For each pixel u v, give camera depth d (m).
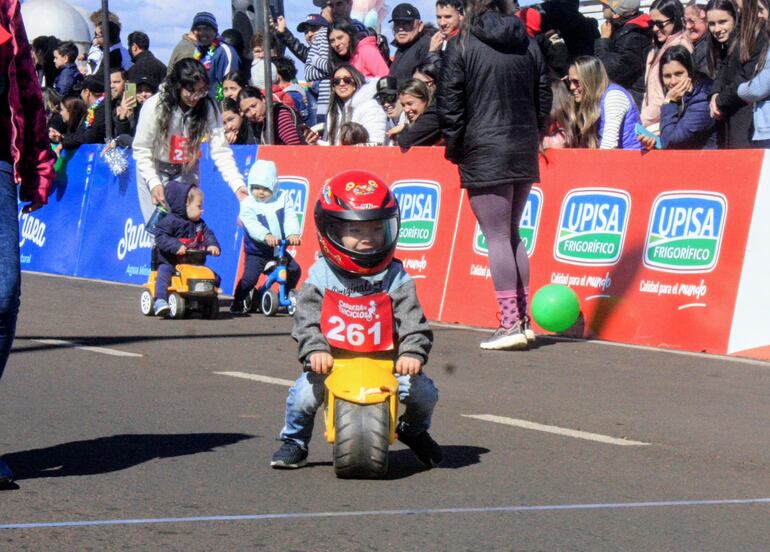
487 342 10.20
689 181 10.30
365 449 5.56
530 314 11.17
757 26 10.44
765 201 9.81
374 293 5.79
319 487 5.50
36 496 5.24
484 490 5.49
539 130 10.63
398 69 14.38
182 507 5.09
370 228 5.62
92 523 4.81
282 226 12.70
